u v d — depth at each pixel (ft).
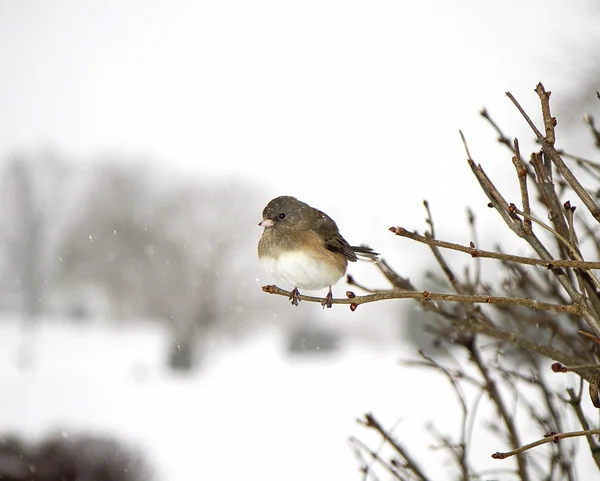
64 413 53.98
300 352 79.25
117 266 85.40
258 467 39.01
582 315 7.54
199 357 74.79
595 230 11.57
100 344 92.63
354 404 53.06
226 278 81.41
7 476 31.14
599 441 9.43
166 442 44.98
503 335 10.41
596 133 10.50
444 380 56.13
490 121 9.80
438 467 30.45
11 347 90.74
